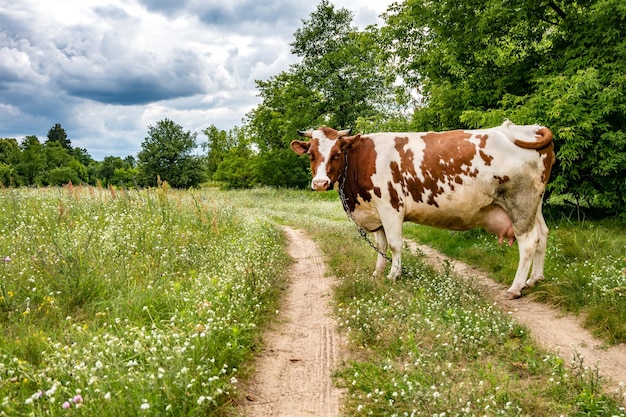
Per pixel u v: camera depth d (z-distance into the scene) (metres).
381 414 3.85
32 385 3.83
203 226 10.96
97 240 7.87
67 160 94.12
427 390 3.86
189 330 4.76
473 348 5.01
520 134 7.20
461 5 13.69
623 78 10.30
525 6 12.23
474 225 7.76
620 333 5.25
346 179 8.12
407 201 7.84
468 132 7.50
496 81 13.08
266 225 14.60
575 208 12.78
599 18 11.14
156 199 12.48
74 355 4.07
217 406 3.80
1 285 5.39
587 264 7.62
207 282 6.56
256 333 5.68
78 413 3.38
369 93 39.56
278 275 8.49
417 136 7.87
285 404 4.18
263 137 43.66
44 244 7.20
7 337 4.64
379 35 17.91
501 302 6.99
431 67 15.12
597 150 10.91
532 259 7.35
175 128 65.69
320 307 7.09
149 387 3.61
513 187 7.09
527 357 4.82
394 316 5.81
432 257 10.82
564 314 6.22
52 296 5.57
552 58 12.75
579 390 4.06
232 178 53.94
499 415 3.57
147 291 6.00
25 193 14.34
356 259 9.70
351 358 5.14
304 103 38.91
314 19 40.81
